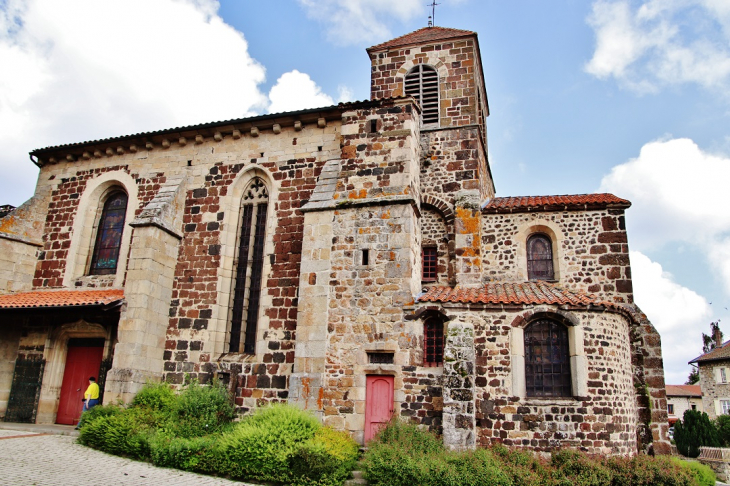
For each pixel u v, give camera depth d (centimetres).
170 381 1680
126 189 1981
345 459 1180
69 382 1812
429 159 1875
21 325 1886
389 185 1611
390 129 1672
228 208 1828
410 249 1524
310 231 1608
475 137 1866
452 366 1291
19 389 1814
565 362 1371
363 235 1564
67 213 2047
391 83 2175
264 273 1703
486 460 1096
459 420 1241
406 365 1415
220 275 1755
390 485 1061
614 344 1388
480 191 1858
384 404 1411
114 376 1570
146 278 1659
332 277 1546
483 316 1417
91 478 1026
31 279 1988
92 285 1908
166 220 1780
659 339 1555
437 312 1441
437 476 1033
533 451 1283
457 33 2198
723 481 1939
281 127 1855
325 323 1505
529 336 1409
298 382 1467
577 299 1415
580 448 1283
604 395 1328
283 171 1805
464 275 1702
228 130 1891
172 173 1942
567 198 1808
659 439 1477
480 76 2350
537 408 1320
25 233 1995
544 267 1741
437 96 2106
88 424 1376
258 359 1616
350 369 1448
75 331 1827
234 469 1138
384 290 1496
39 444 1336
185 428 1327
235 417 1548
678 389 4931
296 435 1190
